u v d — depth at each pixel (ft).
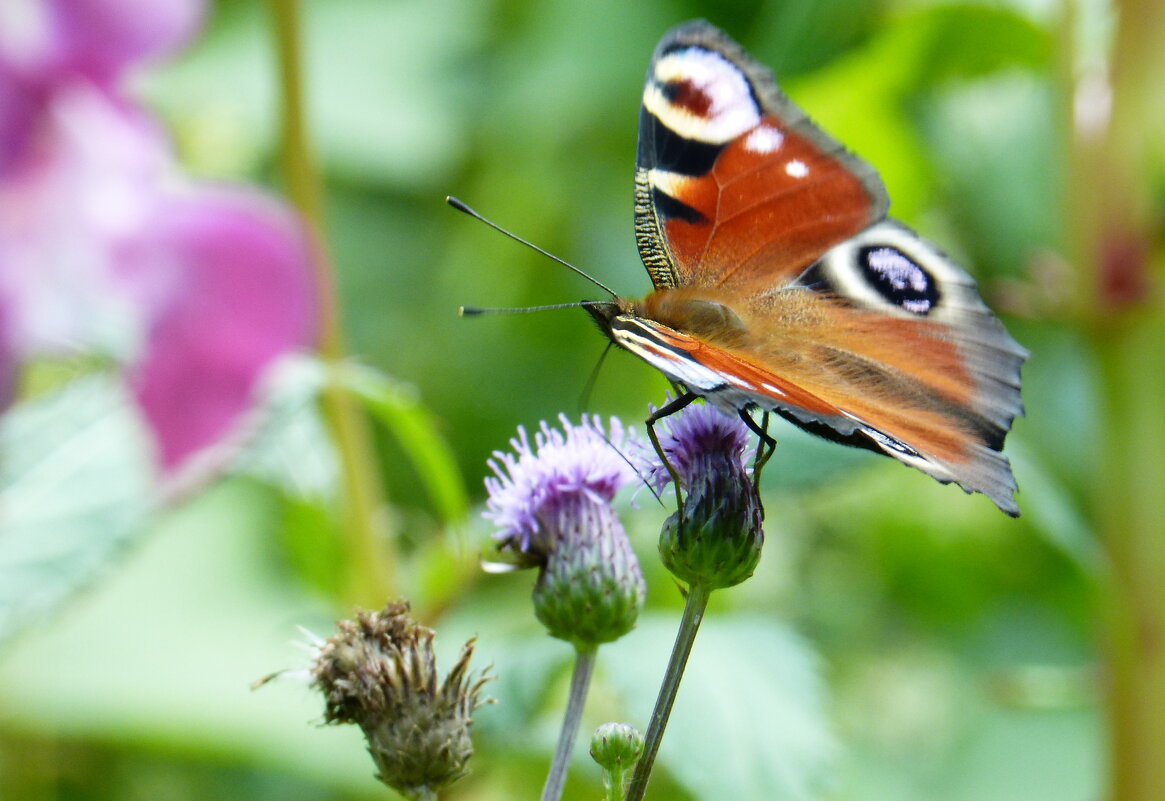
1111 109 1.67
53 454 1.51
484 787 1.77
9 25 1.32
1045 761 2.01
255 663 1.89
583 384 2.45
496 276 2.51
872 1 1.88
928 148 2.07
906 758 2.07
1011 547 2.20
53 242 1.32
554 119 2.44
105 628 1.90
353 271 2.47
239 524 2.03
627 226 2.48
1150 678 1.67
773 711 1.59
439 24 2.58
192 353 1.32
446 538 1.66
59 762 1.90
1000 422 1.49
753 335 1.54
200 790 1.95
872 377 1.51
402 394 1.66
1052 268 1.69
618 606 1.47
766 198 1.56
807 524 2.24
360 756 1.87
